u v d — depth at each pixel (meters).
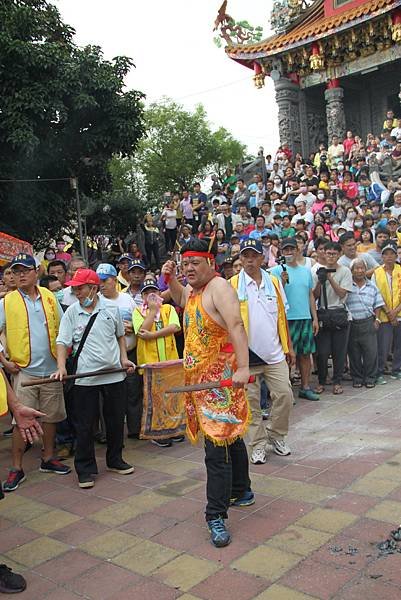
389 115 19.23
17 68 11.74
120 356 4.94
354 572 3.12
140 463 5.11
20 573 3.41
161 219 16.91
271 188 16.88
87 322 4.76
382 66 20.75
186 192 16.42
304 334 6.54
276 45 21.11
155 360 5.60
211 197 19.02
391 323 7.39
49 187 14.11
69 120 13.16
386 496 3.99
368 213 12.58
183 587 3.12
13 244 8.12
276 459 4.86
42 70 12.02
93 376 4.69
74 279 4.76
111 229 19.45
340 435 5.34
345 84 22.08
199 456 5.17
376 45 20.08
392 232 10.92
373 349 7.02
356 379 7.12
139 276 6.14
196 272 3.61
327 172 17.16
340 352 6.91
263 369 4.81
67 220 15.53
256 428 4.81
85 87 12.77
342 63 21.19
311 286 6.60
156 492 4.43
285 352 4.99
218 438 3.55
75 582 3.27
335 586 3.01
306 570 3.18
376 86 22.47
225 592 3.04
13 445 4.83
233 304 3.52
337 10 21.03
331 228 12.71
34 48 11.80
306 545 3.44
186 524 3.85
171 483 4.59
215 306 3.56
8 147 12.21
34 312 4.98
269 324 4.78
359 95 22.92
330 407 6.31
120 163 31.59
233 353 3.67
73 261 7.11
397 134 18.22
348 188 15.36
